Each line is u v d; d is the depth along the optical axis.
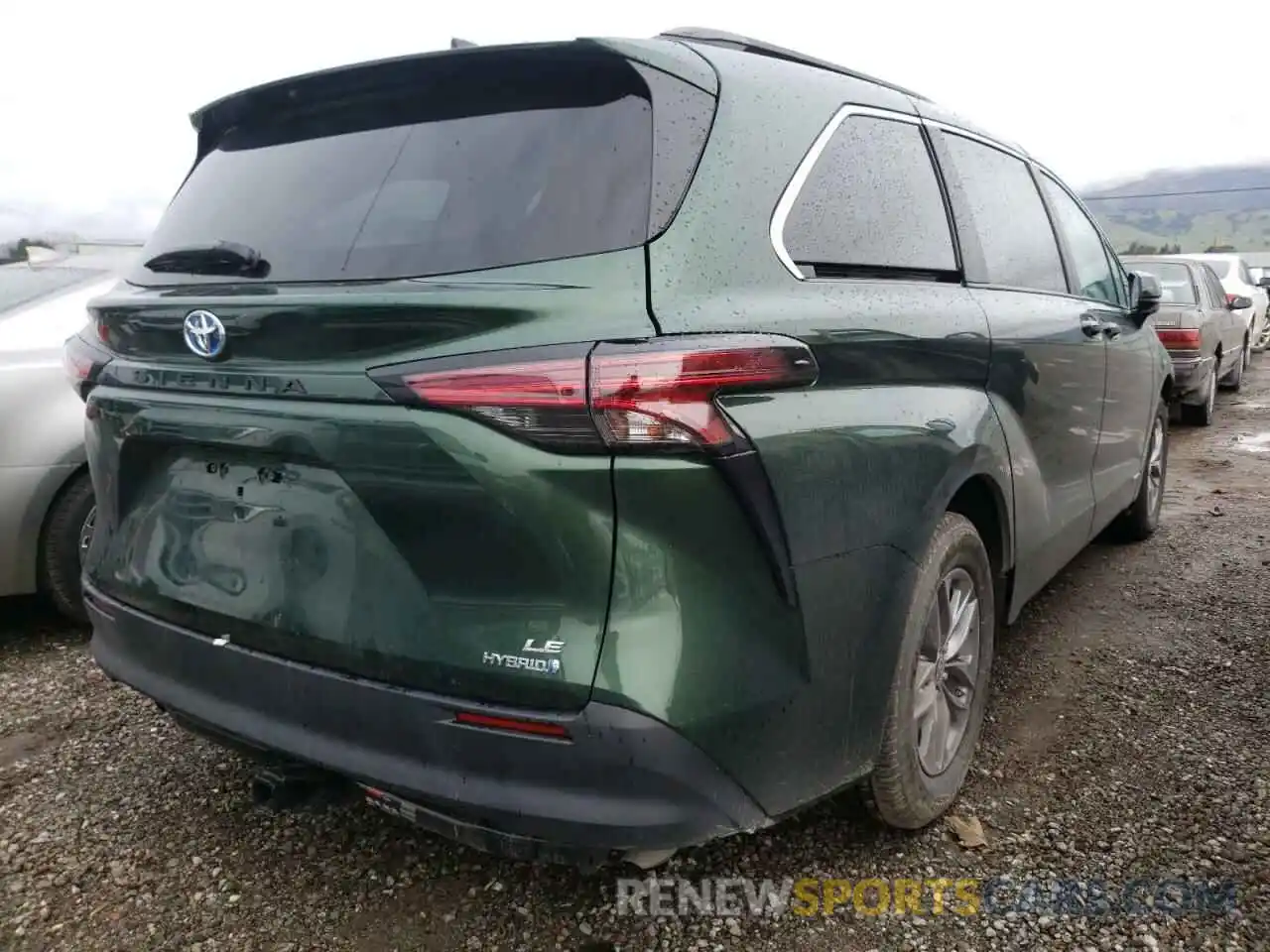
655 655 1.75
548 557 1.75
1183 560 5.00
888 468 2.22
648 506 1.73
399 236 2.05
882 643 2.23
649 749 1.74
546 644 1.76
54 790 2.91
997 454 2.78
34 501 3.80
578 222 1.91
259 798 2.26
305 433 1.95
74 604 4.00
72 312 4.05
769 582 1.90
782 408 1.92
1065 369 3.37
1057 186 3.99
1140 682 3.53
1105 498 4.17
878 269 2.45
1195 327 8.84
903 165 2.70
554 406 1.69
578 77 2.08
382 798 2.03
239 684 2.16
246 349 2.04
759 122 2.18
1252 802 2.72
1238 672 3.59
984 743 3.11
